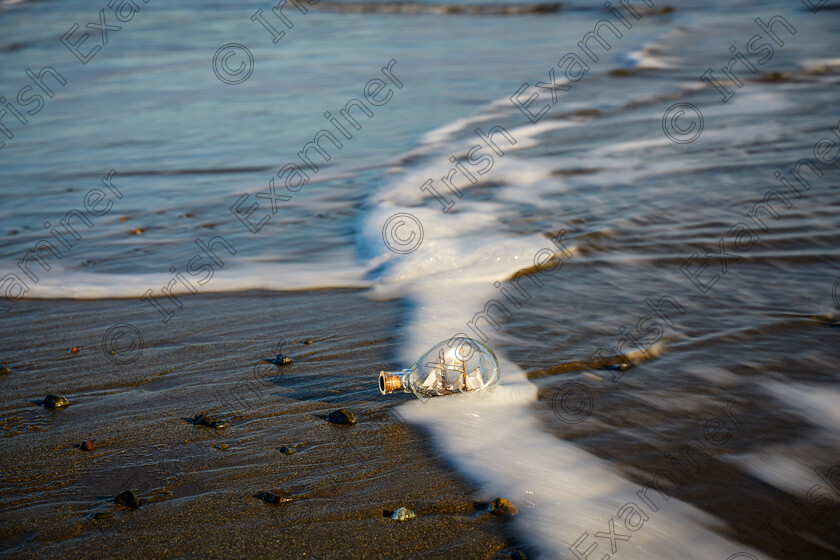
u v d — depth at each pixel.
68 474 3.25
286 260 6.31
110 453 3.43
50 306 5.48
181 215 7.48
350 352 4.55
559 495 3.06
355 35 19.31
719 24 19.20
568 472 3.23
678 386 3.98
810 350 4.34
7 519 2.92
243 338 4.82
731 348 4.41
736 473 3.21
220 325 5.06
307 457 3.37
